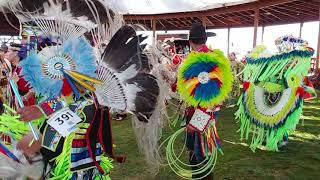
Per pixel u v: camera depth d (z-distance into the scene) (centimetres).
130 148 414
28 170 180
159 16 1372
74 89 178
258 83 417
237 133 497
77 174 180
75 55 176
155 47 191
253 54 423
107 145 187
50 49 175
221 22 1839
